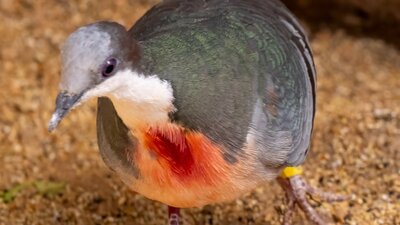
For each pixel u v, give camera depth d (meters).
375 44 10.22
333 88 9.32
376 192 7.48
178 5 5.91
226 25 5.51
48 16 10.70
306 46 6.32
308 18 10.68
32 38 10.35
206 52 5.11
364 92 9.21
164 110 4.91
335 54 10.01
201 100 5.01
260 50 5.54
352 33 10.44
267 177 5.73
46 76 9.76
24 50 10.16
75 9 10.77
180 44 5.05
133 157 5.28
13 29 10.48
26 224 7.45
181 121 5.02
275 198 7.50
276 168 5.73
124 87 4.64
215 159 5.25
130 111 4.86
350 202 7.36
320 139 8.24
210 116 5.07
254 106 5.29
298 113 5.78
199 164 5.25
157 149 5.16
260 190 7.59
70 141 8.73
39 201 7.77
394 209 7.26
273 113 5.48
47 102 9.36
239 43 5.38
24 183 8.04
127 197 7.71
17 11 10.76
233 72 5.19
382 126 8.37
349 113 8.68
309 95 6.07
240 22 5.65
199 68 5.01
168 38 5.08
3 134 8.90
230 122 5.16
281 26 6.06
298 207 7.28
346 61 9.89
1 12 10.75
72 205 7.69
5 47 10.18
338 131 8.34
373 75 9.62
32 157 8.53
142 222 7.41
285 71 5.70
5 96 9.45
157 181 5.38
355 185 7.59
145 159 5.25
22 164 8.41
